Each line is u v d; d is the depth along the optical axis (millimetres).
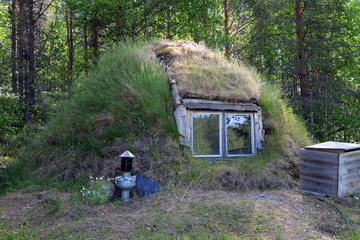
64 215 4973
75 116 7438
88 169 6328
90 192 5484
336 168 5645
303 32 16438
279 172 6648
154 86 7551
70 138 7027
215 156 7105
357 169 5992
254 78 9094
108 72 8703
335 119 15703
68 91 12578
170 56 8883
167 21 15766
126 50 10047
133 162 6262
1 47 13438
